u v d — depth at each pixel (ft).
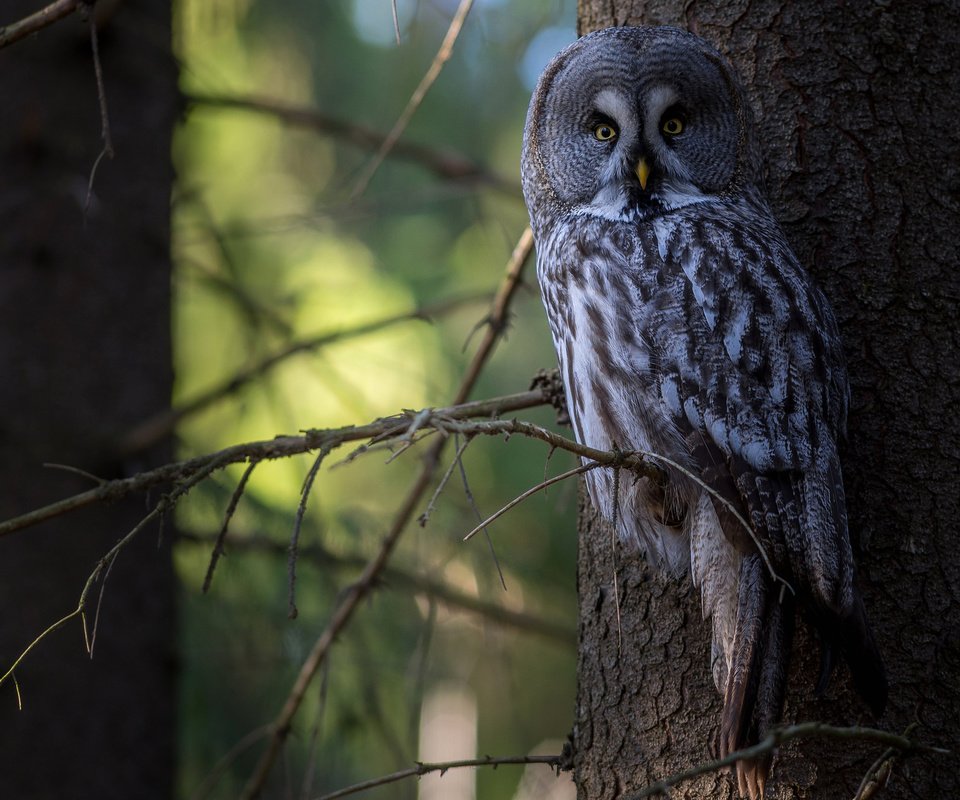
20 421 34.99
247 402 39.81
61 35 36.55
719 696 22.91
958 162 24.47
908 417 23.31
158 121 37.73
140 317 36.86
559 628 37.37
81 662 34.76
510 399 25.79
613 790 23.56
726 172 25.17
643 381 23.00
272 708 37.29
